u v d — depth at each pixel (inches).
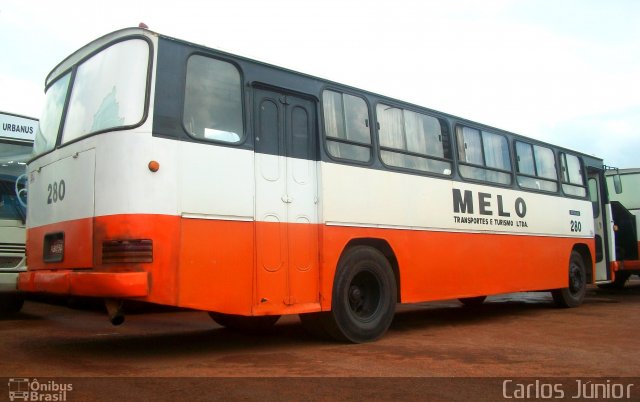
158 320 355.3
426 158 314.3
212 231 210.5
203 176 210.5
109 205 196.1
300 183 245.3
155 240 194.4
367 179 274.7
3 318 356.8
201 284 205.3
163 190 198.7
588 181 492.1
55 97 252.4
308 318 263.7
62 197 222.1
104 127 206.8
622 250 585.6
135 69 205.2
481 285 339.9
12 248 345.1
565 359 226.5
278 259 231.9
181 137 206.5
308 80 256.5
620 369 209.5
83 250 205.2
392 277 281.9
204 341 265.7
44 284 215.8
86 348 242.4
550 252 410.3
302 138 250.4
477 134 359.3
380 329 271.6
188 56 215.2
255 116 233.9
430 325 335.6
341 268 256.7
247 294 219.5
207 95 218.5
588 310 420.5
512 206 375.6
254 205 225.8
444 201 319.9
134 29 210.1
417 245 298.4
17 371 192.5
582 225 455.8
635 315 384.8
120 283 185.6
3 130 358.0
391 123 297.7
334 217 255.3
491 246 351.6
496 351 242.7
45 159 241.4
